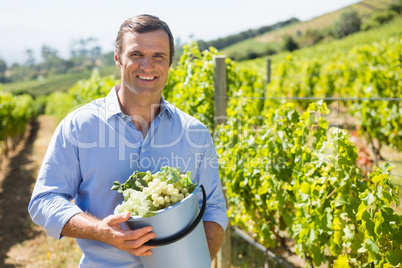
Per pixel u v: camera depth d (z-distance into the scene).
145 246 1.29
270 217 3.12
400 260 1.93
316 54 36.97
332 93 8.62
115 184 1.42
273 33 58.34
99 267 1.51
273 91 8.67
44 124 26.73
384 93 6.41
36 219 1.42
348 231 2.18
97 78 10.07
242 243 4.26
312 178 2.38
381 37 38.59
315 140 2.50
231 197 3.36
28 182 9.14
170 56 1.55
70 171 1.47
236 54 56.28
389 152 7.01
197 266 1.38
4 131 12.20
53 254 4.86
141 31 1.46
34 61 115.81
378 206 1.99
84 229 1.32
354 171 2.28
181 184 1.39
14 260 4.88
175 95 4.27
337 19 50.75
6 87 87.75
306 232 2.49
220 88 3.33
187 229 1.34
